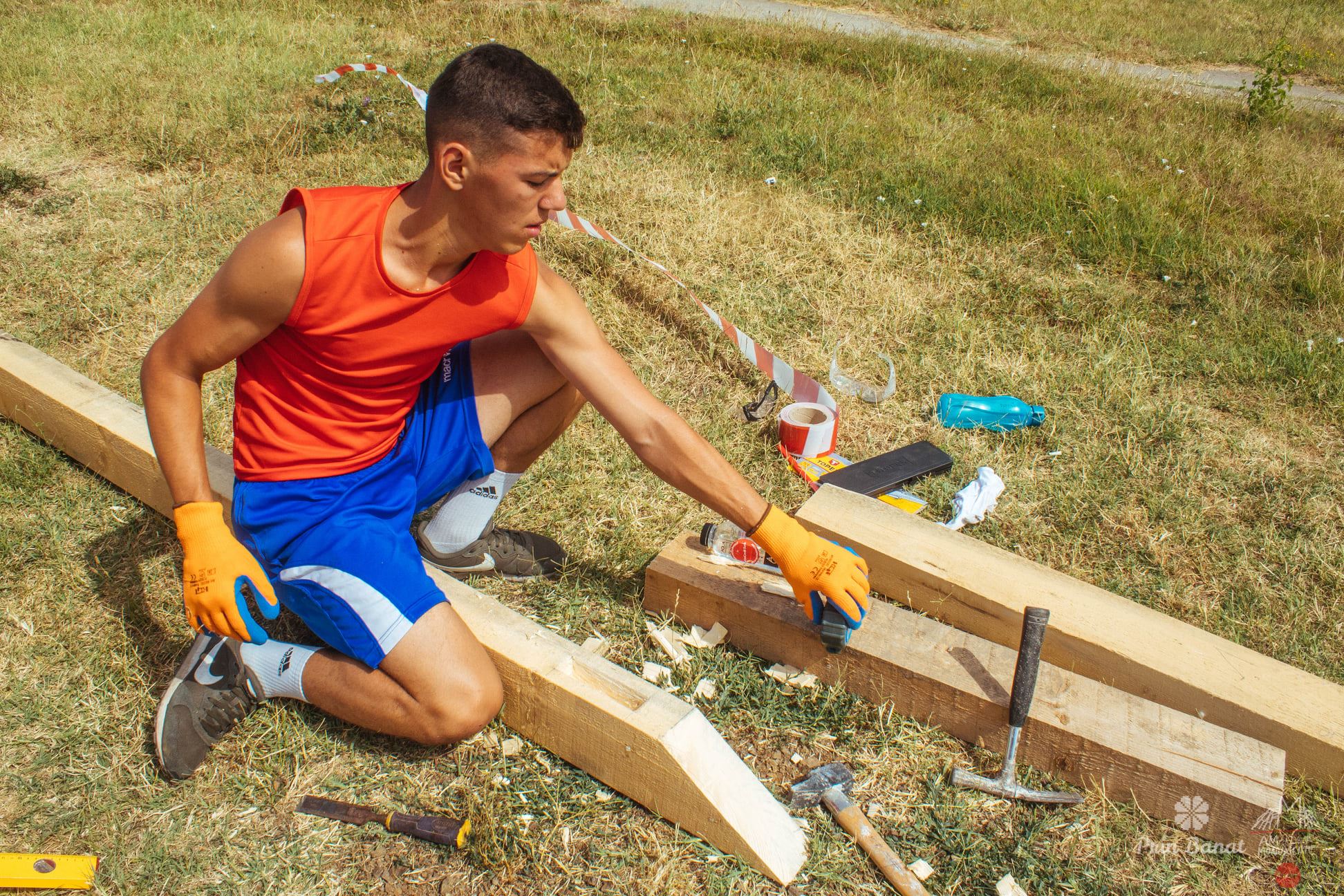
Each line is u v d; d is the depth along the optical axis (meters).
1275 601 3.01
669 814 2.25
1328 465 3.61
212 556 2.08
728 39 8.59
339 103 6.23
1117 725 2.34
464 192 1.93
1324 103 9.35
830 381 4.00
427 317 2.13
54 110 6.02
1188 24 12.80
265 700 2.46
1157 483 3.48
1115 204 5.31
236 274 1.99
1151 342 4.29
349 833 2.24
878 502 3.02
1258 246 5.07
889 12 12.43
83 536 3.05
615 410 2.34
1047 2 13.38
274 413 2.24
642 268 4.62
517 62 1.86
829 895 2.15
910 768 2.44
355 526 2.27
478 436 2.60
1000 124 6.68
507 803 2.31
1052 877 2.20
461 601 2.54
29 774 2.33
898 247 4.95
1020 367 4.08
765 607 2.65
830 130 6.22
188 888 2.12
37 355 3.48
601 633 2.79
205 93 6.25
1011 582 2.74
